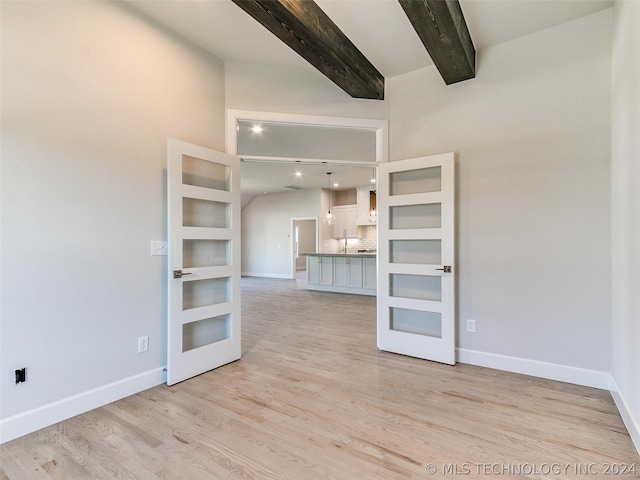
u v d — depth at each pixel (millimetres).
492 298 2818
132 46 2391
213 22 2547
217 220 2975
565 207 2529
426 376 2656
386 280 3283
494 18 2459
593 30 2426
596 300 2424
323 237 9938
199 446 1753
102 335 2215
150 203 2504
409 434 1854
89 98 2148
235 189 3041
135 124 2410
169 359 2500
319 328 4207
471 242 2908
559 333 2559
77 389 2084
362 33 2629
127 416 2059
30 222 1891
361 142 5391
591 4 2326
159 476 1529
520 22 2508
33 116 1902
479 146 2873
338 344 3529
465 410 2113
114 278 2283
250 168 7199
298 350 3328
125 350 2342
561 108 2541
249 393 2373
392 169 3217
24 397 1862
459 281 2961
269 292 7422
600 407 2135
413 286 3225
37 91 1917
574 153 2496
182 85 2723
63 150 2027
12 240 1823
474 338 2904
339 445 1759
